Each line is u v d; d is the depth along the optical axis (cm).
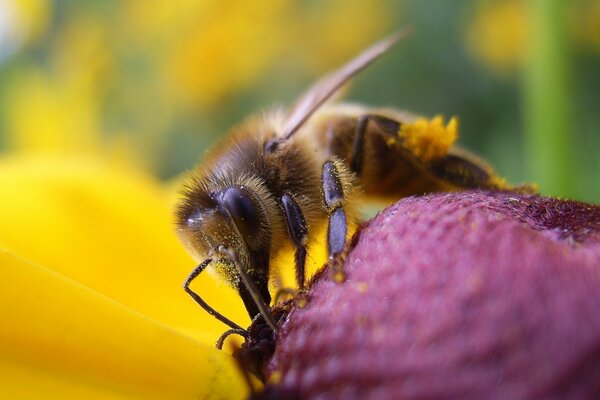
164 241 6
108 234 6
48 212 6
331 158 5
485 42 11
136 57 12
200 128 11
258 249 5
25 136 12
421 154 6
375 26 11
